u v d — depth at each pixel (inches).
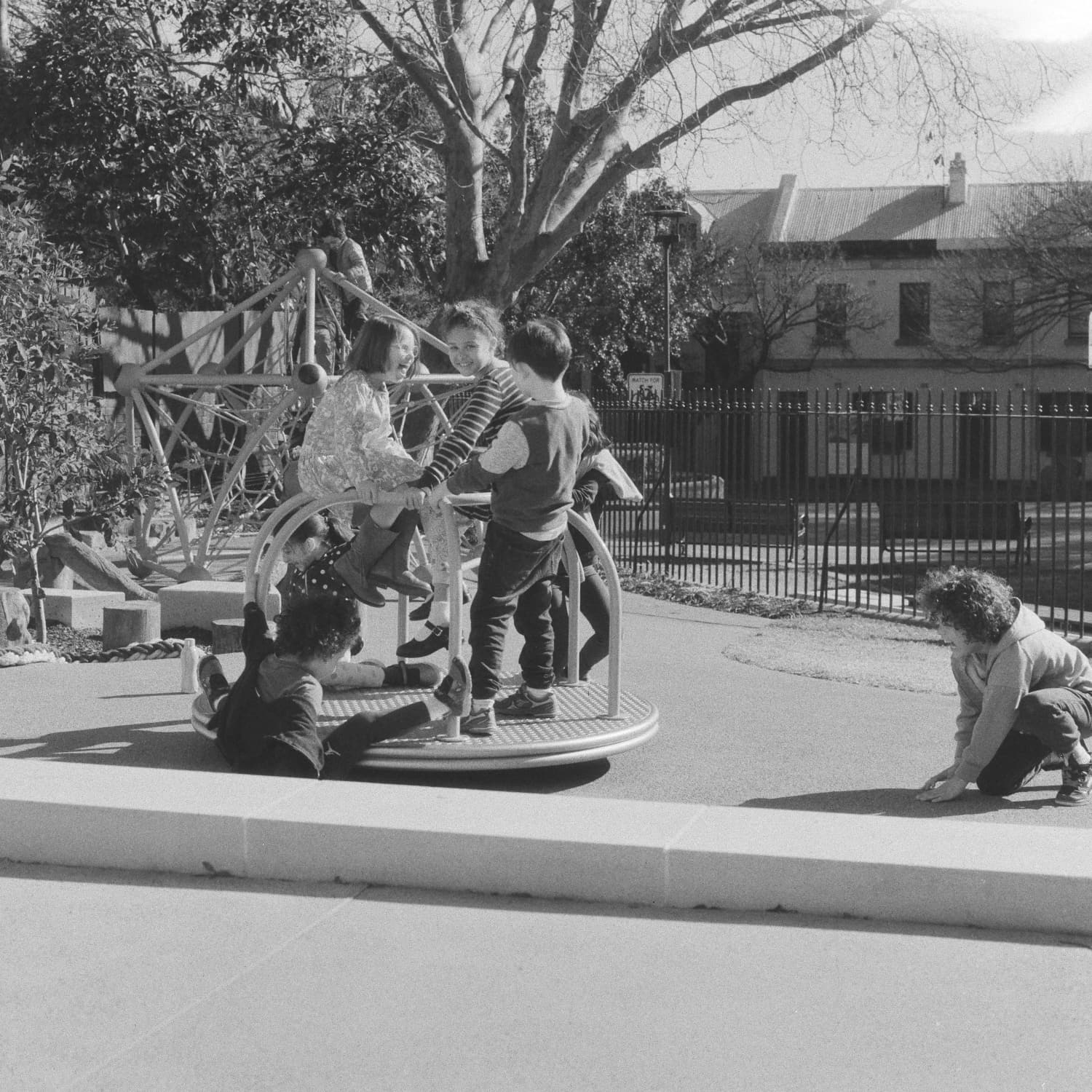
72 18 722.8
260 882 171.9
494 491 210.5
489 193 1093.8
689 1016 133.7
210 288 856.3
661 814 177.0
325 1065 123.6
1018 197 1526.8
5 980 141.7
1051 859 158.7
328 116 839.7
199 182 751.1
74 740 245.6
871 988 140.2
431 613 238.5
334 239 516.4
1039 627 213.5
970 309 1566.2
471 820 172.2
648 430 687.7
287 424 543.5
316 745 201.9
